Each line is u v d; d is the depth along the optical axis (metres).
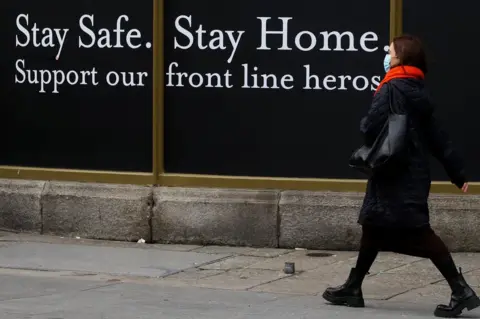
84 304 10.27
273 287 11.20
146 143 13.77
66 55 14.05
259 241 13.33
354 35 13.08
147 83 13.71
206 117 13.56
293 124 13.30
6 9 14.34
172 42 13.60
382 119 9.65
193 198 13.50
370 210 9.79
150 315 9.80
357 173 13.18
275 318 9.73
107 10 13.80
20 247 13.32
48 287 11.12
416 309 10.19
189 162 13.65
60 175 14.13
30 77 14.27
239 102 13.45
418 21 12.91
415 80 9.73
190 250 13.19
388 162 9.49
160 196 13.59
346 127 13.18
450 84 12.93
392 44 9.91
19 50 14.30
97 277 11.73
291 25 13.22
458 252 12.94
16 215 14.27
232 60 13.42
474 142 12.94
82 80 13.98
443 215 12.89
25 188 14.22
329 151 13.23
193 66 13.55
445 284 11.36
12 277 11.64
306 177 13.32
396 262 12.47
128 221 13.70
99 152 13.98
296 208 13.18
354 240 13.09
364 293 10.91
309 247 13.21
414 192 9.67
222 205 13.38
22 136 14.38
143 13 13.66
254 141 13.42
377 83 13.06
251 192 13.36
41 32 14.16
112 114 13.89
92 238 13.88
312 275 11.80
